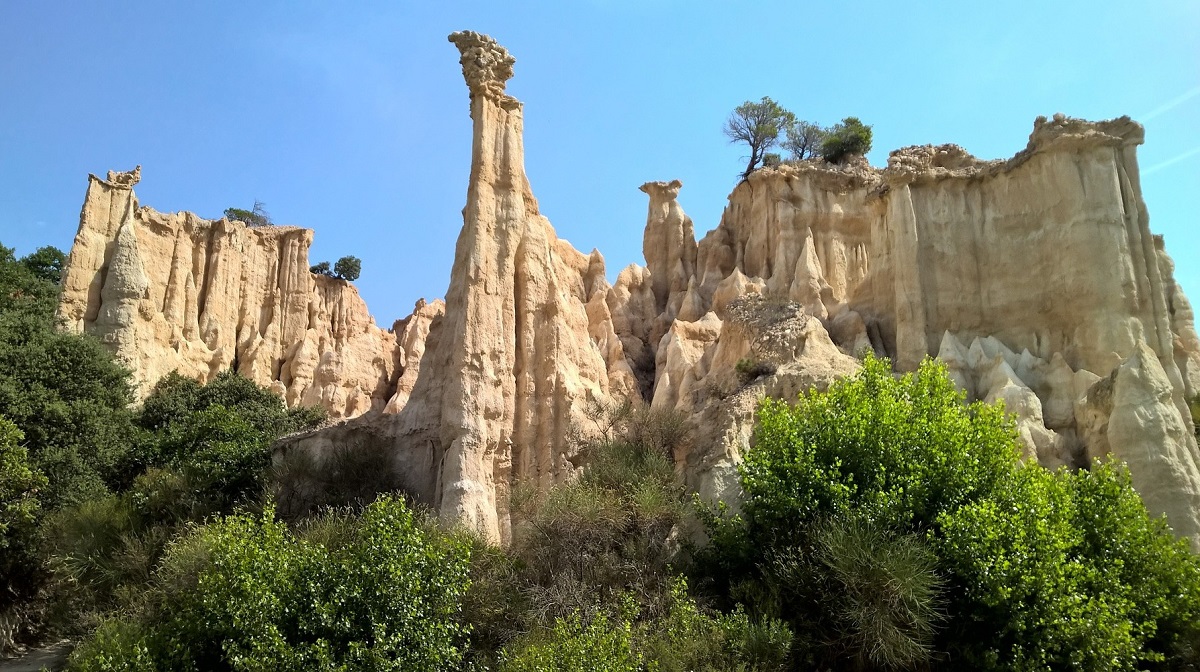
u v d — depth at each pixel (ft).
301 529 91.76
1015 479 78.89
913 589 68.08
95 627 84.79
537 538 84.79
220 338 193.06
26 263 226.99
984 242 121.39
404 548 75.15
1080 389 104.42
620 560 82.58
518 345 112.06
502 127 118.83
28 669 95.71
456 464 98.99
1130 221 113.19
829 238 153.38
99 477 118.73
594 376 118.62
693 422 105.91
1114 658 69.67
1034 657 69.56
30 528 105.09
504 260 112.37
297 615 71.46
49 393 120.88
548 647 66.90
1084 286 110.52
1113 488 82.02
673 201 183.42
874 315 127.44
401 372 199.62
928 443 81.00
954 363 110.93
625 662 65.98
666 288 173.88
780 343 111.55
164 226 189.67
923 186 124.77
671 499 88.99
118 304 164.25
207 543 82.58
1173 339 117.80
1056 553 73.10
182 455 121.29
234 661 68.49
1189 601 77.10
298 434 113.50
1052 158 117.50
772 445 84.58
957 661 71.67
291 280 213.05
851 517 73.97
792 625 73.00
